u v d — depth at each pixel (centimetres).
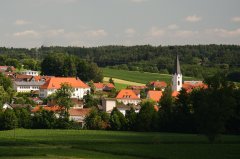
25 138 19488
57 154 13912
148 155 13988
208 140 18762
